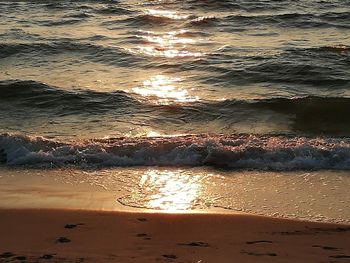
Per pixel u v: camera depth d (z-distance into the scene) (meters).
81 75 16.58
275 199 8.00
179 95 14.46
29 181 8.81
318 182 8.75
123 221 7.00
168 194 8.21
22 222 6.95
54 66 17.81
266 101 13.56
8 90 14.38
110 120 12.50
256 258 5.71
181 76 16.50
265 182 8.77
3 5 29.36
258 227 6.85
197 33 23.16
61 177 9.02
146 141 10.36
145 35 22.58
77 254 5.75
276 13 26.61
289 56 18.17
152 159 9.79
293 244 6.22
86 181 8.83
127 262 5.52
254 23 24.69
